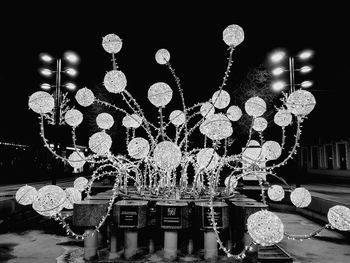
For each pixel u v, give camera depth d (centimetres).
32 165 2827
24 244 739
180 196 740
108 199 665
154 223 646
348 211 484
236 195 816
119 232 685
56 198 466
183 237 672
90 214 576
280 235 414
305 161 3703
